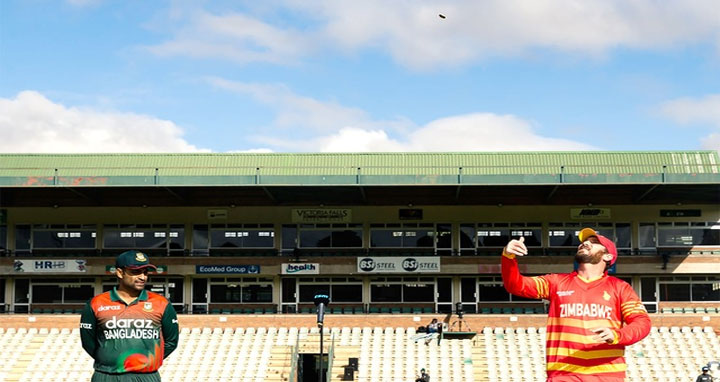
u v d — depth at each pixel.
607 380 9.58
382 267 58.66
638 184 52.28
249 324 55.84
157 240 60.34
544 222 59.53
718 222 58.88
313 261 59.03
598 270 9.97
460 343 53.19
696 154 58.88
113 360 10.90
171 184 53.66
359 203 60.34
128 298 11.13
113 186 53.59
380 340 53.84
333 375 49.47
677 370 49.06
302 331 55.41
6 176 54.47
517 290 9.98
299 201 60.38
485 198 59.84
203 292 60.00
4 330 55.56
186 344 53.12
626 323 9.62
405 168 59.41
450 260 58.59
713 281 58.81
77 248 60.31
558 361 9.77
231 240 60.28
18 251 60.31
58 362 50.41
